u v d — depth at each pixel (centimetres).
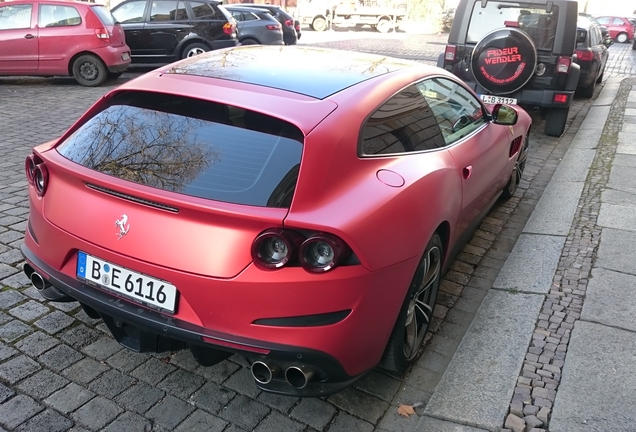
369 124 278
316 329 231
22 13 1130
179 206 232
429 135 333
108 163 264
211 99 265
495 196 484
